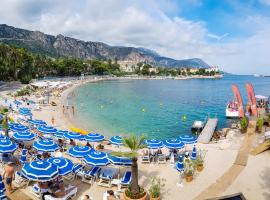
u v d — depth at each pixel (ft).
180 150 87.56
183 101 263.90
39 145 68.95
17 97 221.87
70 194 52.16
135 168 50.47
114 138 83.51
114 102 241.35
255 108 146.82
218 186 60.08
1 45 337.52
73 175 62.08
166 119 165.68
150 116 175.32
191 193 56.70
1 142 64.54
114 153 52.39
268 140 92.12
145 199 51.19
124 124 149.18
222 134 117.70
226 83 643.04
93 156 60.44
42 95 244.63
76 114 170.91
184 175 65.31
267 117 122.72
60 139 91.97
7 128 87.86
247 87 149.28
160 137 123.75
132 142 52.85
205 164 73.77
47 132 94.22
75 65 540.11
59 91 294.46
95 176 60.49
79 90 346.74
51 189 51.21
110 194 51.85
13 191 53.21
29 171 48.52
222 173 67.46
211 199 46.03
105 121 155.33
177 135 127.54
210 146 92.84
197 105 234.99
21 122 127.44
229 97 306.76
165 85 517.96
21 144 82.43
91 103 228.84
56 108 183.93
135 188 50.93
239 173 67.36
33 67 391.24
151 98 284.20
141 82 594.24
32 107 176.24
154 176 65.72
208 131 119.14
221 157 79.25
